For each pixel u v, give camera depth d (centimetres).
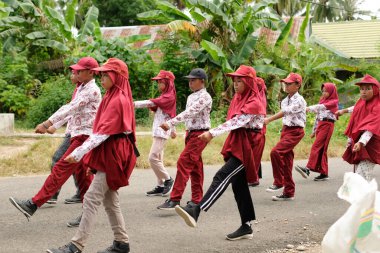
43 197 534
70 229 567
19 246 500
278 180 798
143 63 1773
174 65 1788
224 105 1736
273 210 684
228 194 795
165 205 648
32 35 1766
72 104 546
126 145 440
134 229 573
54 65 1977
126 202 716
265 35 1947
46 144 1145
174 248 504
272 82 1767
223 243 524
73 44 1847
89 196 436
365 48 2447
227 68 1608
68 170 546
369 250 289
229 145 514
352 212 290
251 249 505
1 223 588
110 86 438
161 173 754
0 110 1827
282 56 1827
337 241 293
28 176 929
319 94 1867
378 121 557
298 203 731
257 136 522
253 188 848
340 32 2617
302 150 1303
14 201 521
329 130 909
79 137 553
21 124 1680
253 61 1747
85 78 558
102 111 440
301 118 755
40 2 1889
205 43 1567
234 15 1723
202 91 637
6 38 1889
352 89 1906
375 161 564
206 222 613
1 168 955
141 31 2419
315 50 1945
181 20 1666
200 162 656
